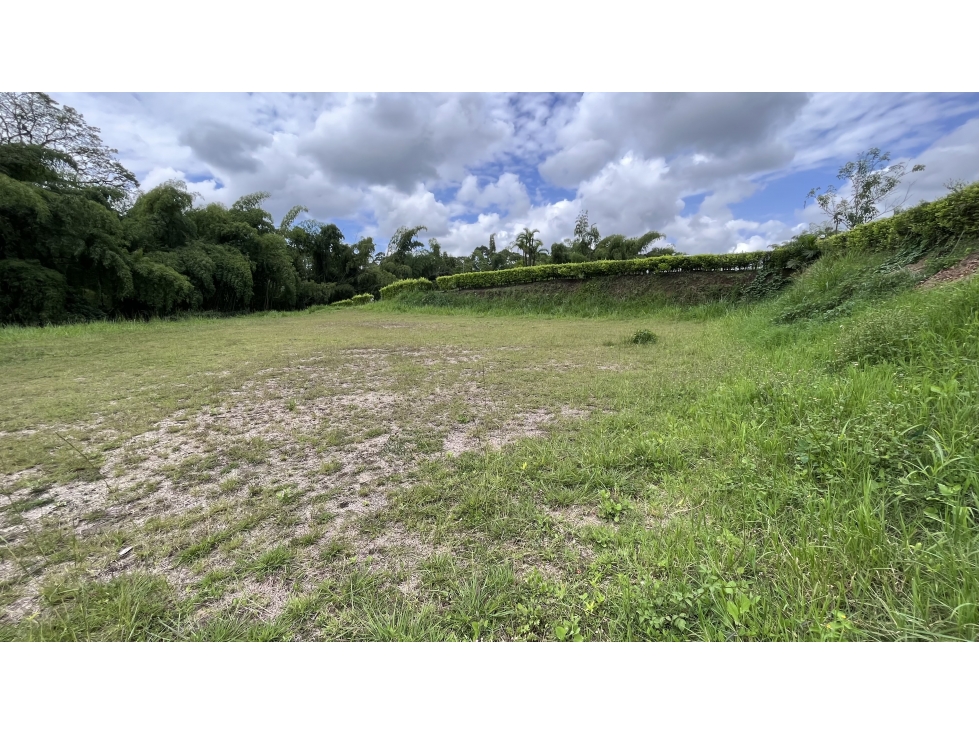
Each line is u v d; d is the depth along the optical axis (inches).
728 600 49.3
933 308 123.2
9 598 57.6
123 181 636.1
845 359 122.5
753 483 73.0
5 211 425.1
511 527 68.7
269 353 256.5
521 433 112.3
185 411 139.4
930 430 73.2
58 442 113.0
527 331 350.3
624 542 62.7
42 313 449.7
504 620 51.2
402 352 256.7
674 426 104.4
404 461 97.8
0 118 456.4
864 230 283.7
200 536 70.2
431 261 1403.8
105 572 62.2
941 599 47.4
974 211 198.7
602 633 49.4
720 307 411.8
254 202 876.6
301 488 86.0
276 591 57.4
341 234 1166.3
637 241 794.8
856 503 63.9
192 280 631.2
